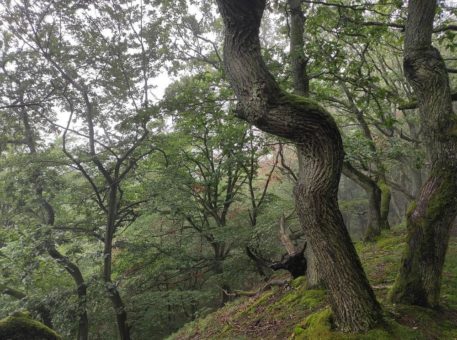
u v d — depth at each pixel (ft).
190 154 49.03
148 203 42.63
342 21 25.76
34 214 47.24
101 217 45.16
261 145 44.83
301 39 23.84
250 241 42.63
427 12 16.08
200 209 48.32
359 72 27.22
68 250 39.22
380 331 12.96
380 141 44.65
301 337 14.99
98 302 37.42
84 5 35.76
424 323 14.15
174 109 32.63
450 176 14.80
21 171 40.78
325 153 12.55
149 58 40.22
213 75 35.96
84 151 40.91
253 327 20.71
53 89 39.58
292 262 25.23
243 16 12.60
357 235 72.69
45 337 22.95
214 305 52.44
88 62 38.83
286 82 26.58
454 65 43.78
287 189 67.97
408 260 15.75
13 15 34.55
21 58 37.76
